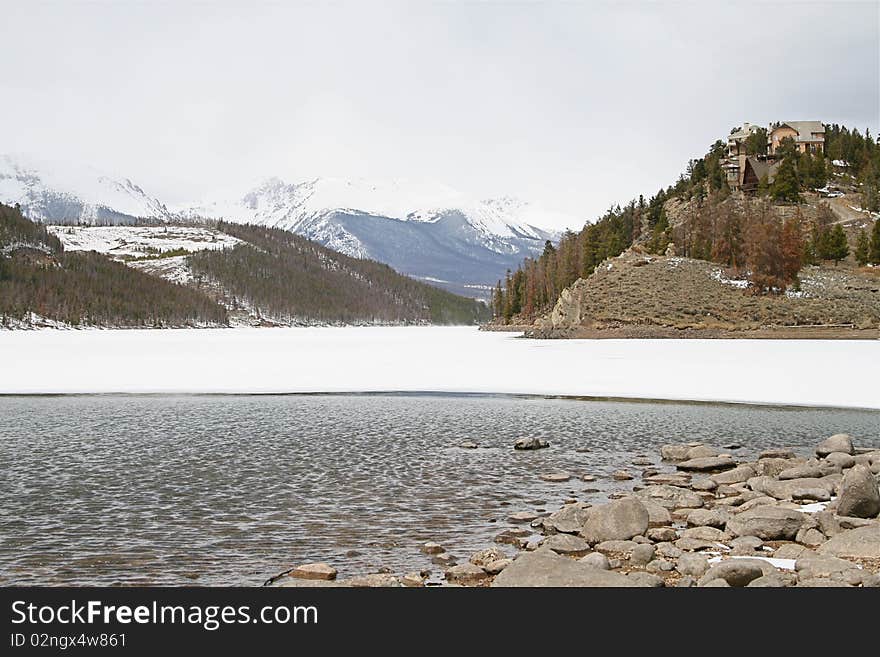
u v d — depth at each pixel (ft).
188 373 155.63
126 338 365.61
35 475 59.67
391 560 39.96
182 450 70.54
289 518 47.62
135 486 56.08
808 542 40.83
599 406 103.35
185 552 41.27
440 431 82.17
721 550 40.22
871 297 285.02
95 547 42.11
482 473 61.00
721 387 122.83
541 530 44.93
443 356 202.69
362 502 51.57
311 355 214.48
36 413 96.63
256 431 81.87
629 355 188.34
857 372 141.49
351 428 84.23
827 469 56.49
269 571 38.52
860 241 345.10
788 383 126.52
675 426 85.92
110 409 100.53
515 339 314.96
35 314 556.10
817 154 462.60
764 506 45.16
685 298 284.00
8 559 40.32
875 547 37.86
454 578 36.91
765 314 269.64
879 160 455.22
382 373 153.38
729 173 459.73
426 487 56.03
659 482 57.47
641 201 488.85
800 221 372.17
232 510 49.44
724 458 63.00
